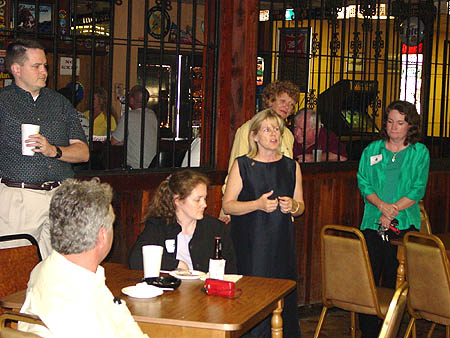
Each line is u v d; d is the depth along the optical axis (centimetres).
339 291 425
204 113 527
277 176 420
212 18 527
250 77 529
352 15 930
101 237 221
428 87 744
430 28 732
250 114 531
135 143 588
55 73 449
